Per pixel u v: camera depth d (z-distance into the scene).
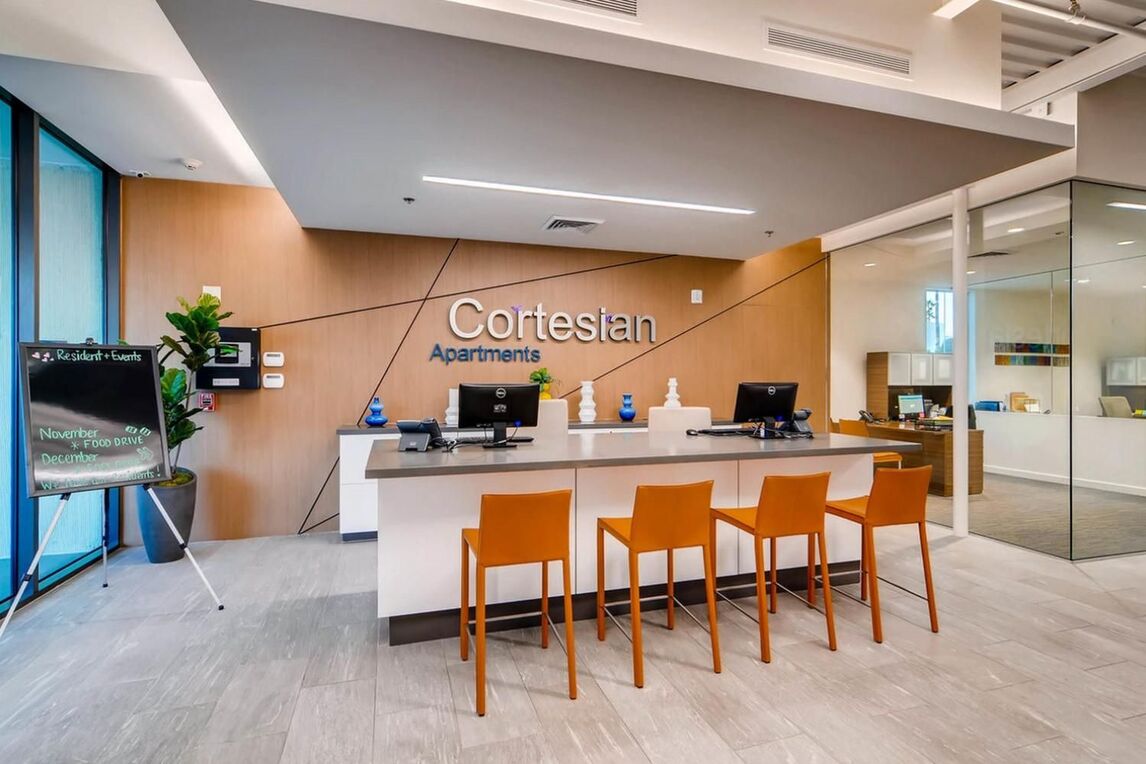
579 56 2.28
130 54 2.85
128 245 4.54
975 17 3.52
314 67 2.31
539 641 2.85
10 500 3.32
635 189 3.87
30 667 2.60
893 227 5.68
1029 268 4.74
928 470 2.97
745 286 6.39
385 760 1.96
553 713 2.23
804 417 3.97
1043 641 2.87
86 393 3.14
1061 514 4.61
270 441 4.86
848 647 2.80
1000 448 5.18
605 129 2.95
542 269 5.63
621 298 5.92
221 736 2.09
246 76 2.38
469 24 2.13
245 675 2.53
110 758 1.97
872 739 2.07
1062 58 4.10
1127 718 2.20
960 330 4.84
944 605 3.34
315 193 3.94
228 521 4.77
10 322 3.32
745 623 3.08
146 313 4.57
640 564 3.20
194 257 4.69
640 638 2.43
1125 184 4.33
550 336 5.65
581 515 3.08
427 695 2.37
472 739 2.07
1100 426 4.72
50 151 3.71
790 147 3.21
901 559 4.22
